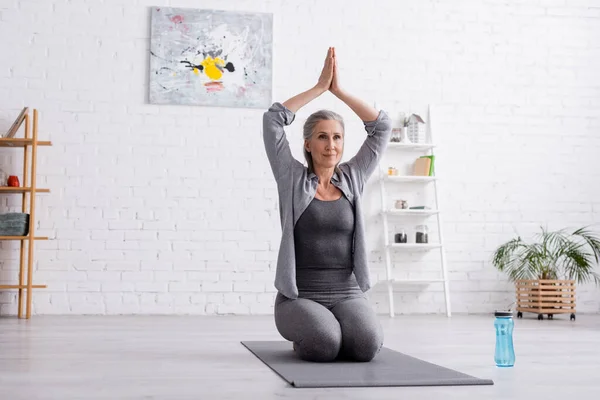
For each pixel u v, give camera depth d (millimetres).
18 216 5094
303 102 2951
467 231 5902
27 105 5477
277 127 2934
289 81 5766
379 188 5859
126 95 5582
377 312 5754
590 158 6062
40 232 5426
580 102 6086
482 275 5883
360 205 2941
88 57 5562
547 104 6047
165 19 5633
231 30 5699
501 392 2129
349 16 5883
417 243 5680
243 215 5641
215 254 5590
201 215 5598
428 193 5906
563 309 5336
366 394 2076
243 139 5680
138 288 5492
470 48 6004
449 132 5945
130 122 5570
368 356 2709
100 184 5508
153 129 5594
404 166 5898
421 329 4348
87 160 5508
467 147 5957
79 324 4531
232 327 4406
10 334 3824
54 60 5527
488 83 6008
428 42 5969
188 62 5645
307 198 2865
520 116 6020
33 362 2713
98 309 5438
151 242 5531
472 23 6012
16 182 5227
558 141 6043
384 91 5887
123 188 5531
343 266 2924
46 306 5391
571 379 2387
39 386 2174
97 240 5477
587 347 3369
